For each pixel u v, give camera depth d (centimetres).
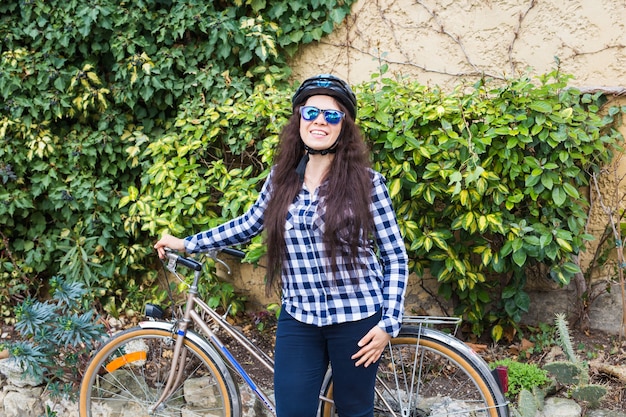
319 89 189
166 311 358
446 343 223
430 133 289
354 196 186
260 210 212
